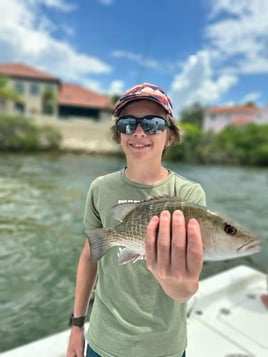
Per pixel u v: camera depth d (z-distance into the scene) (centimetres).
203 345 230
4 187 1177
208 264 534
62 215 823
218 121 5459
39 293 412
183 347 151
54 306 380
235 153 3628
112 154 3278
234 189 1577
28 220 765
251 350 227
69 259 530
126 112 151
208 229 112
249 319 263
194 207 114
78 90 5278
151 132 146
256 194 1434
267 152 3538
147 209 122
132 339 145
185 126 3678
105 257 156
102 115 5075
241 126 4141
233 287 307
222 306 279
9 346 305
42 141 3294
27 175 1530
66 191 1165
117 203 141
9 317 354
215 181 1895
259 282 321
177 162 3356
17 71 4350
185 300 109
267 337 242
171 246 98
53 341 222
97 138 3691
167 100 152
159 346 145
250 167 3484
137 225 125
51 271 480
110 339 148
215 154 3544
